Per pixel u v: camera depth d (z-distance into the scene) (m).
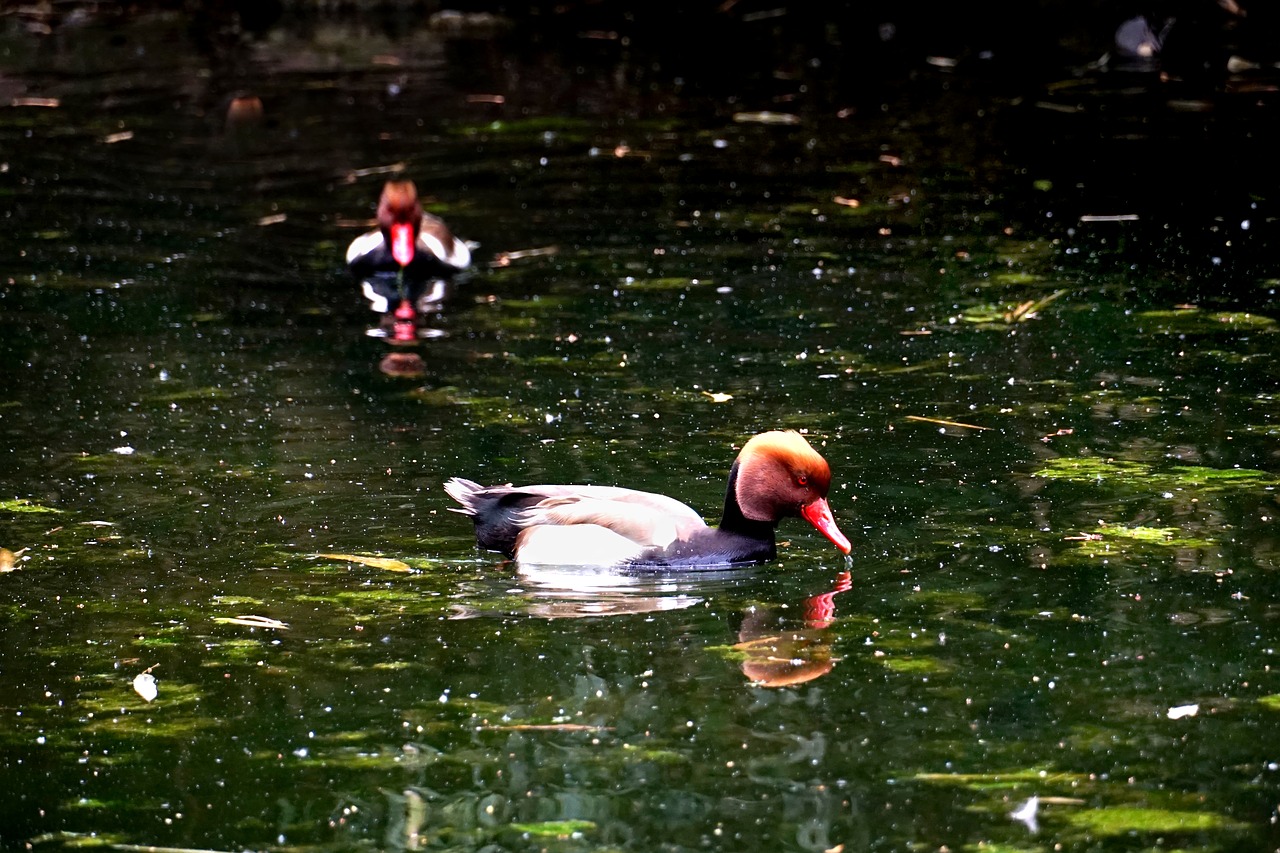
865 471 11.93
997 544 10.63
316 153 23.59
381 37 32.19
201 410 13.60
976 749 8.18
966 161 21.81
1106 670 8.95
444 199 21.12
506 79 28.30
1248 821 7.47
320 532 11.07
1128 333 14.99
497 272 18.02
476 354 15.16
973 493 11.46
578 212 20.31
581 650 9.41
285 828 7.66
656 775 8.04
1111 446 12.23
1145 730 8.31
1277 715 8.42
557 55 30.16
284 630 9.68
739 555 10.67
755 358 14.73
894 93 26.09
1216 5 27.50
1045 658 9.11
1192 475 11.59
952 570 10.30
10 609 9.95
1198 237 18.02
